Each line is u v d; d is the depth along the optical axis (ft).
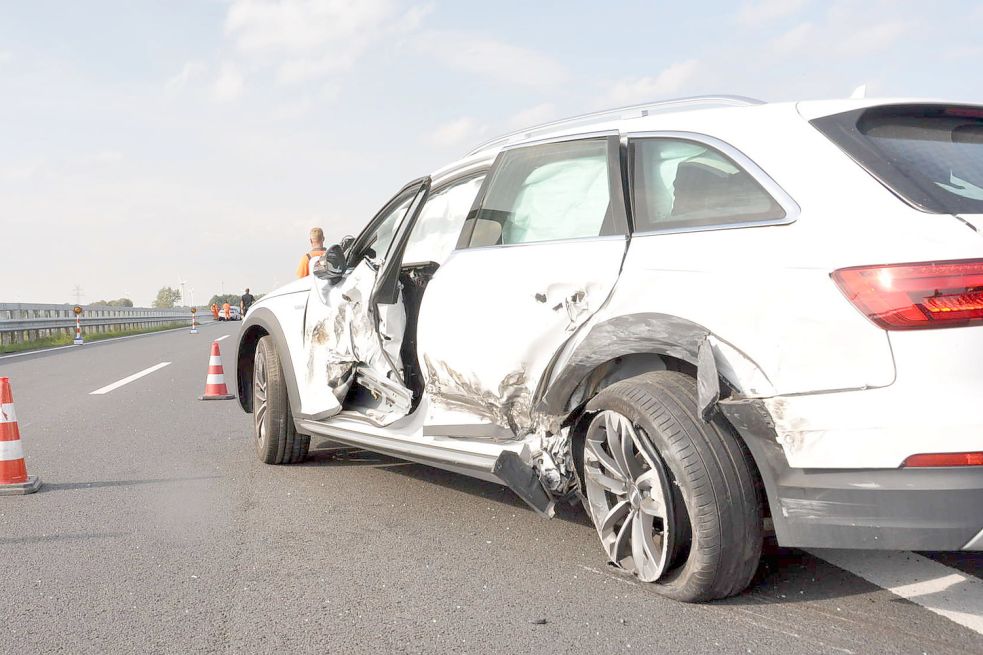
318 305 15.99
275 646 8.55
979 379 7.58
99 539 12.44
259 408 18.22
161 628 9.05
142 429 23.06
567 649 8.30
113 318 106.42
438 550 11.62
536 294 10.78
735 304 8.66
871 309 7.80
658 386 9.37
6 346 66.44
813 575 10.10
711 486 8.77
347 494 15.07
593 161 11.07
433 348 12.46
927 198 8.14
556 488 10.89
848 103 9.43
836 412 7.96
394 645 8.52
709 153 9.72
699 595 9.12
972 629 8.51
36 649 8.56
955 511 7.56
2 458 15.61
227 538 12.41
